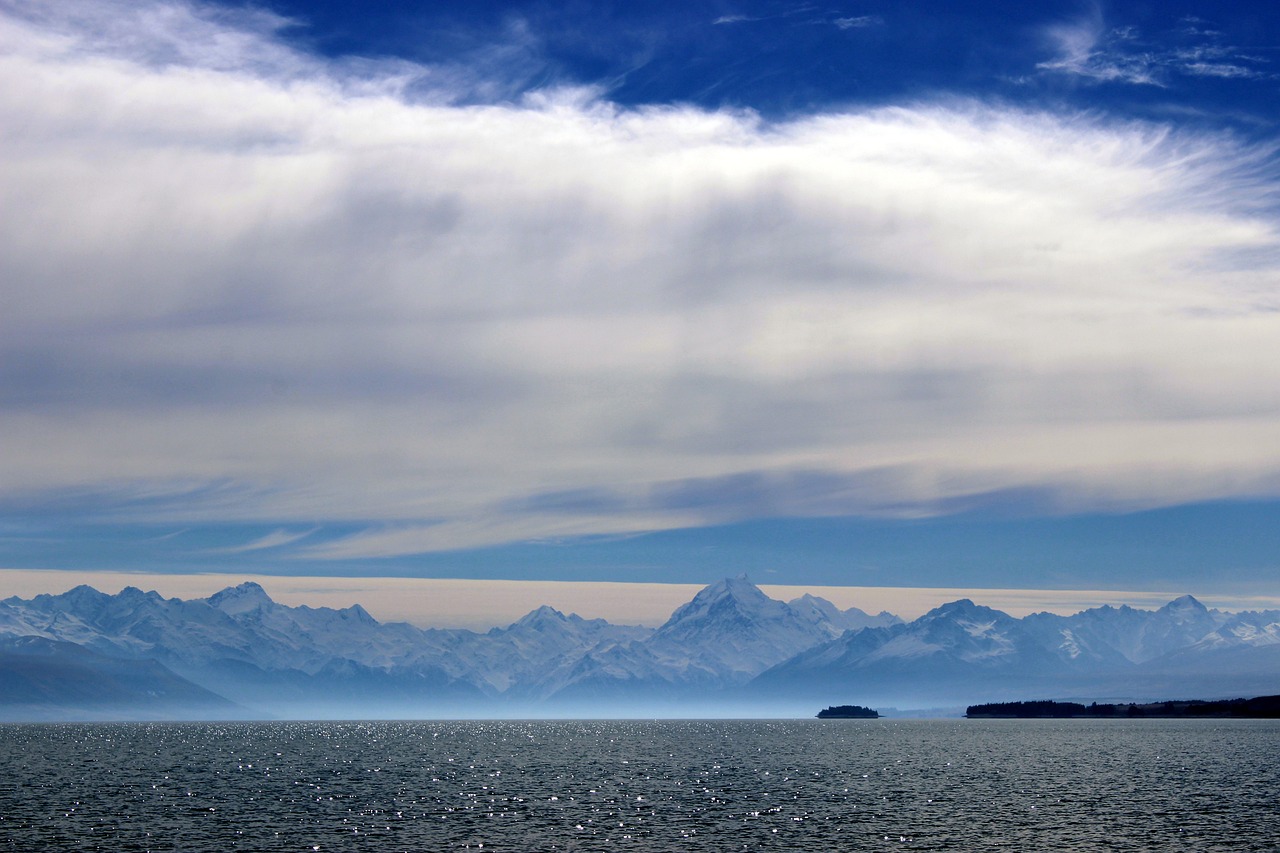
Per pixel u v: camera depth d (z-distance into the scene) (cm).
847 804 16775
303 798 17562
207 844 13075
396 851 12625
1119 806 16462
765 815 15500
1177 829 14262
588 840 13362
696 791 18738
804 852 12631
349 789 19100
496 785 19912
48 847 12888
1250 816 15412
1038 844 13188
